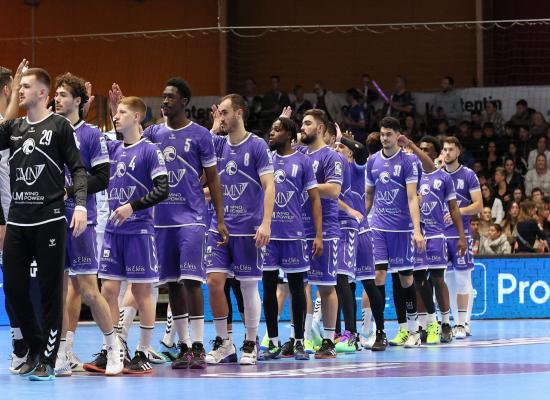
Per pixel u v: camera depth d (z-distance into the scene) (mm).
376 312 12859
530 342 13875
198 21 27125
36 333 9625
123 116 9961
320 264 11695
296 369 10305
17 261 9289
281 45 27688
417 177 13352
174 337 11672
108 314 9727
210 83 27078
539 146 23016
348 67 27453
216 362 10828
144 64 27125
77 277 9938
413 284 13508
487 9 26812
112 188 10117
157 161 9867
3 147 9438
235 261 10742
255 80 27750
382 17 27344
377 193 13648
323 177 11906
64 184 9367
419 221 13281
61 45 27031
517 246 19719
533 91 25219
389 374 9820
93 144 9719
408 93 25016
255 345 10906
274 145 11422
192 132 10328
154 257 9953
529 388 8703
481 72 26594
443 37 27062
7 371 10305
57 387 8773
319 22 27547
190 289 10180
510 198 22188
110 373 9695
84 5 27172
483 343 13828
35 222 9148
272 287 11422
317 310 13016
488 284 18938
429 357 11750
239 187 10727
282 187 11305
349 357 11789
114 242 9938
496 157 23656
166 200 10234
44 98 9305
